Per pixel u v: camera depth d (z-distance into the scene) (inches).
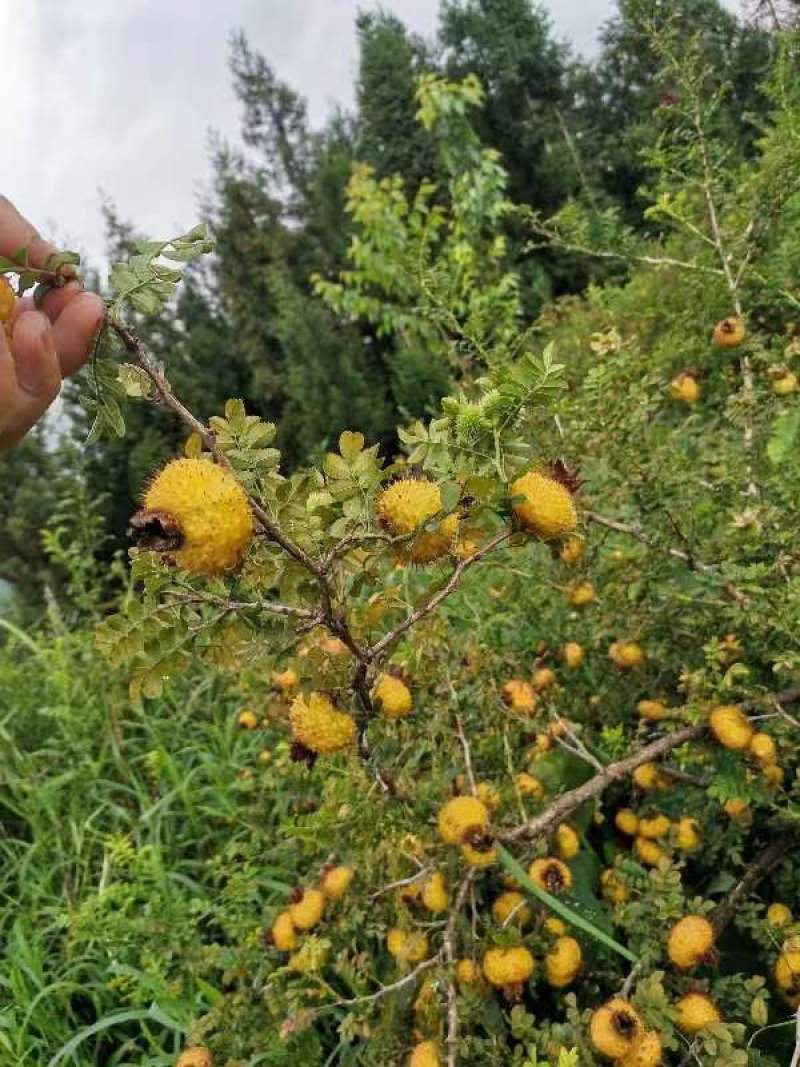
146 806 40.9
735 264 37.1
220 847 38.7
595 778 23.6
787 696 23.7
